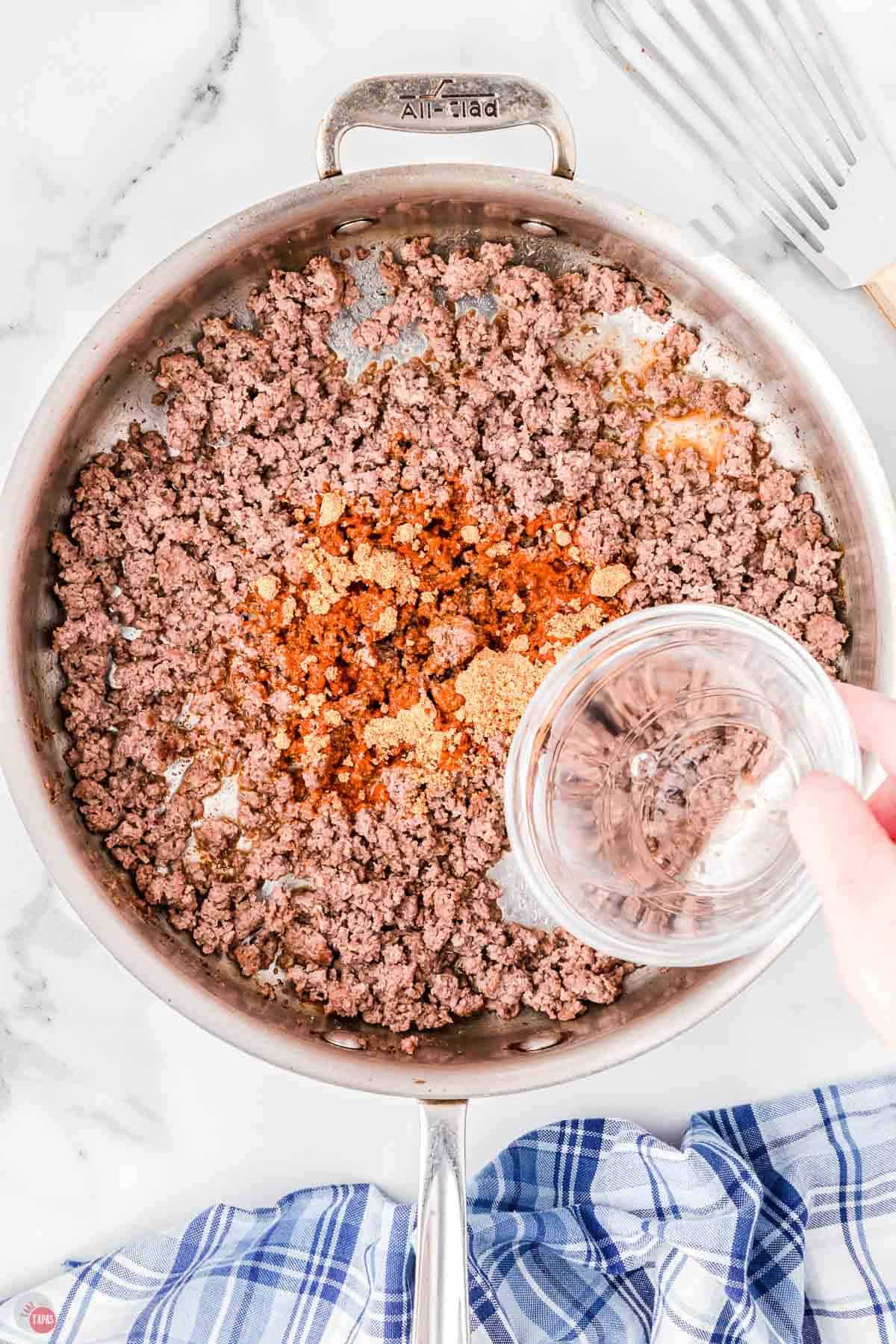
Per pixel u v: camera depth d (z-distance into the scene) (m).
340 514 0.63
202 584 0.64
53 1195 0.67
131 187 0.66
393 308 0.64
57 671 0.63
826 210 0.64
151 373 0.63
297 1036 0.59
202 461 0.64
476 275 0.64
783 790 0.51
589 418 0.64
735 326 0.63
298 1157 0.67
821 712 0.49
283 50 0.65
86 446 0.63
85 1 0.65
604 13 0.64
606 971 0.64
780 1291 0.65
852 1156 0.67
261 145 0.66
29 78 0.65
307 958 0.63
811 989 0.67
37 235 0.65
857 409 0.65
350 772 0.63
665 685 0.52
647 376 0.65
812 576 0.64
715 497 0.64
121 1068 0.67
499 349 0.64
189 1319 0.65
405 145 0.66
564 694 0.51
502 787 0.63
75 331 0.66
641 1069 0.67
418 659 0.64
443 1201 0.58
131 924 0.59
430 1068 0.59
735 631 0.50
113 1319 0.66
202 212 0.66
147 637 0.63
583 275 0.64
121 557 0.64
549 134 0.60
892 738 0.50
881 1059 0.67
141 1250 0.66
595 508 0.64
